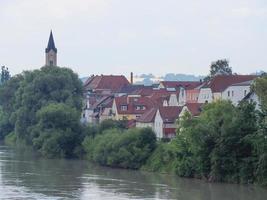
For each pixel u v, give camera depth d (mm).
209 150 168625
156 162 190250
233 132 165375
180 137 176750
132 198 138375
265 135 162000
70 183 161500
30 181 164625
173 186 157250
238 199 138625
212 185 159750
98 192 146375
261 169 158375
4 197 138125
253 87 175625
